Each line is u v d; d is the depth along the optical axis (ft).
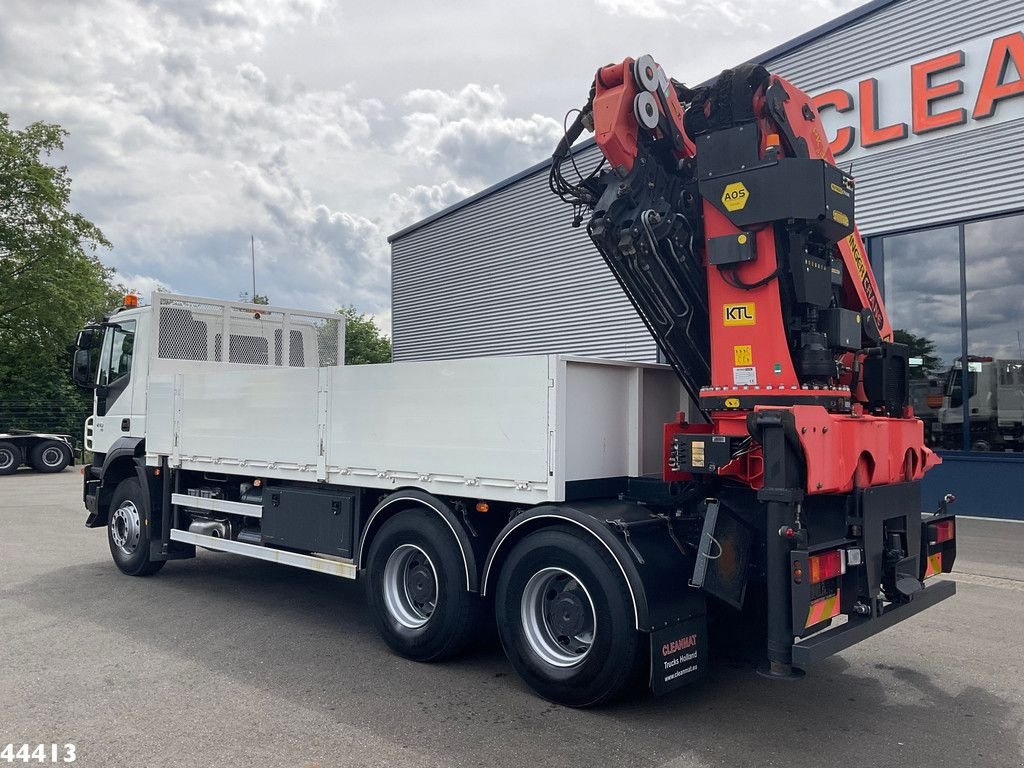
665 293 16.34
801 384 15.08
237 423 22.27
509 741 13.24
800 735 13.66
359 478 18.75
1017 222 36.19
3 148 92.84
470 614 16.69
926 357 39.19
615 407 16.57
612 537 14.06
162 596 23.57
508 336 60.49
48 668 16.80
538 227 58.13
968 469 37.58
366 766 12.23
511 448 15.51
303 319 29.89
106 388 28.25
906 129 38.81
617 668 13.93
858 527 14.48
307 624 20.52
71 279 96.73
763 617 16.63
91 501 28.19
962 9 36.94
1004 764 12.58
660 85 16.20
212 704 14.79
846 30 41.01
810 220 14.70
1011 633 19.95
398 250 70.64
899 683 16.39
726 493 15.72
